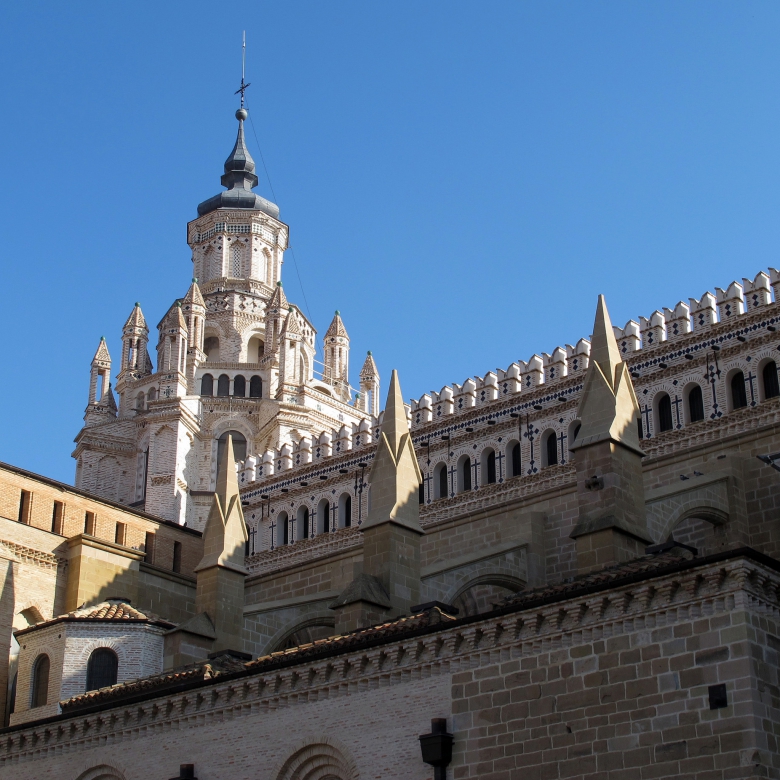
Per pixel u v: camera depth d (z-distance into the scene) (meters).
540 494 53.66
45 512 60.06
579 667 32.25
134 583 60.34
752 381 48.94
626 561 38.62
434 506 57.56
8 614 56.09
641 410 52.03
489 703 33.62
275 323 106.31
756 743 28.67
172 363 101.00
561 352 56.44
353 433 65.56
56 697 49.50
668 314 52.59
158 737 41.31
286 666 38.28
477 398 59.12
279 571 62.84
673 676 30.48
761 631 30.08
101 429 103.06
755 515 46.97
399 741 35.06
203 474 99.19
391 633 36.91
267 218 114.19
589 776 31.12
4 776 45.44
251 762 38.31
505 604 35.38
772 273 49.62
